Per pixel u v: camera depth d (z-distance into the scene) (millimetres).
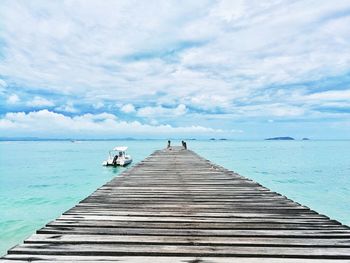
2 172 22625
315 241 3146
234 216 4156
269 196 5613
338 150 68688
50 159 37406
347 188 17312
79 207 4664
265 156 45531
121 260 2645
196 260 2656
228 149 72938
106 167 23625
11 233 8547
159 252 2789
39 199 13195
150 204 4891
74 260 2627
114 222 3816
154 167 10766
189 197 5504
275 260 2682
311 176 21969
